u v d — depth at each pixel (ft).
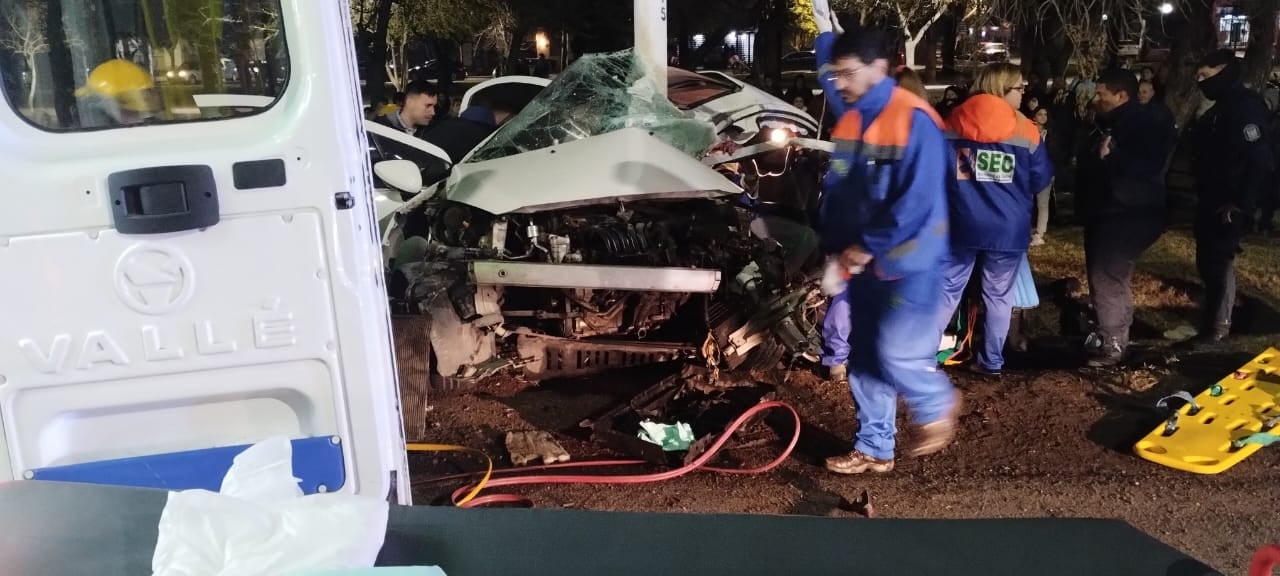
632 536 5.32
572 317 15.02
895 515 11.41
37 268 6.98
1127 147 15.42
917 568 5.01
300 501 5.04
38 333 7.07
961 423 14.19
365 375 7.54
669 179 14.53
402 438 8.49
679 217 15.17
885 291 10.94
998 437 13.67
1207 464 12.41
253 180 7.10
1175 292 21.16
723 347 14.65
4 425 7.17
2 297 6.98
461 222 14.58
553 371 15.71
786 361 15.99
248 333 7.30
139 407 7.36
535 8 53.88
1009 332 17.65
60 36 7.06
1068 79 42.57
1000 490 12.03
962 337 17.15
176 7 7.13
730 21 55.88
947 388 11.64
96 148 7.07
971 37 64.49
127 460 7.34
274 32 7.14
